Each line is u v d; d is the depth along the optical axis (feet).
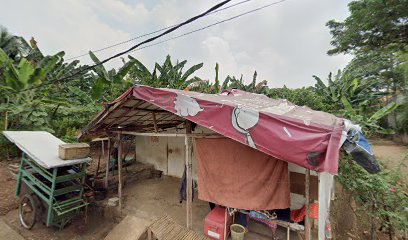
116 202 20.44
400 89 62.34
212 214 15.66
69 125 38.37
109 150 23.41
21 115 32.86
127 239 14.73
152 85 35.40
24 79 34.35
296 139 9.12
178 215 18.76
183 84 39.11
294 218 14.73
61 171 18.19
